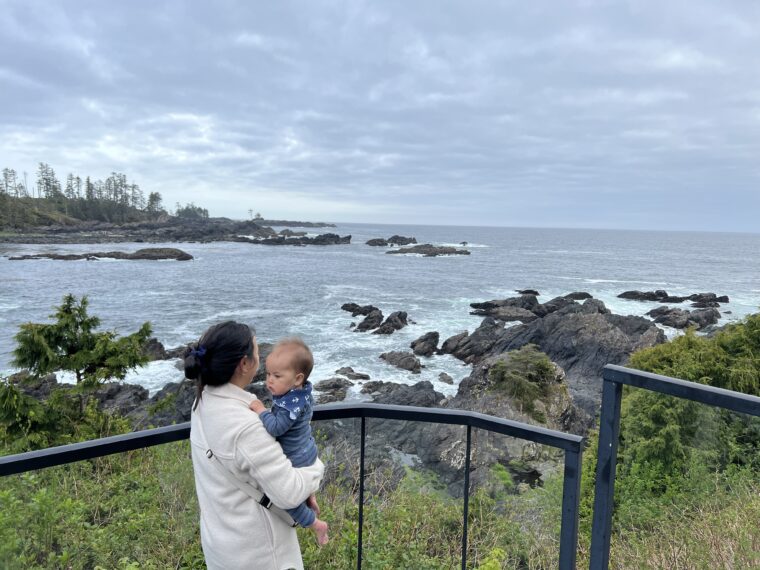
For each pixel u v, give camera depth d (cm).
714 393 166
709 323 3944
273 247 12231
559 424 1733
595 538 202
